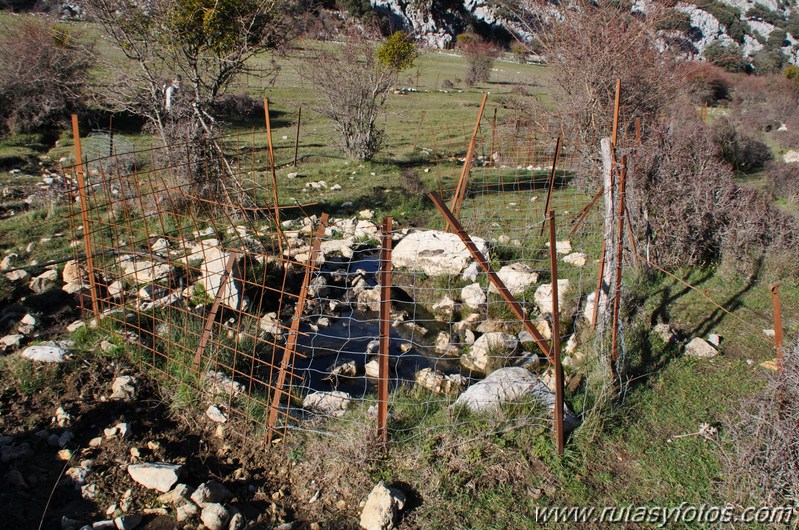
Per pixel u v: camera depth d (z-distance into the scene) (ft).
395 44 65.67
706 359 19.36
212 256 24.76
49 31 56.29
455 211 34.01
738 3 178.81
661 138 29.99
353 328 24.07
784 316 22.30
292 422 16.03
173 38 33.78
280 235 24.44
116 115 59.93
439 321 24.75
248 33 34.55
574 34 35.78
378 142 52.49
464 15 199.00
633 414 16.48
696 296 23.79
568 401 17.04
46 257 26.94
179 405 16.71
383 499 12.75
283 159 50.57
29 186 38.06
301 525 12.83
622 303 21.98
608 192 17.75
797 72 117.91
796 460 12.98
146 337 19.94
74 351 18.71
